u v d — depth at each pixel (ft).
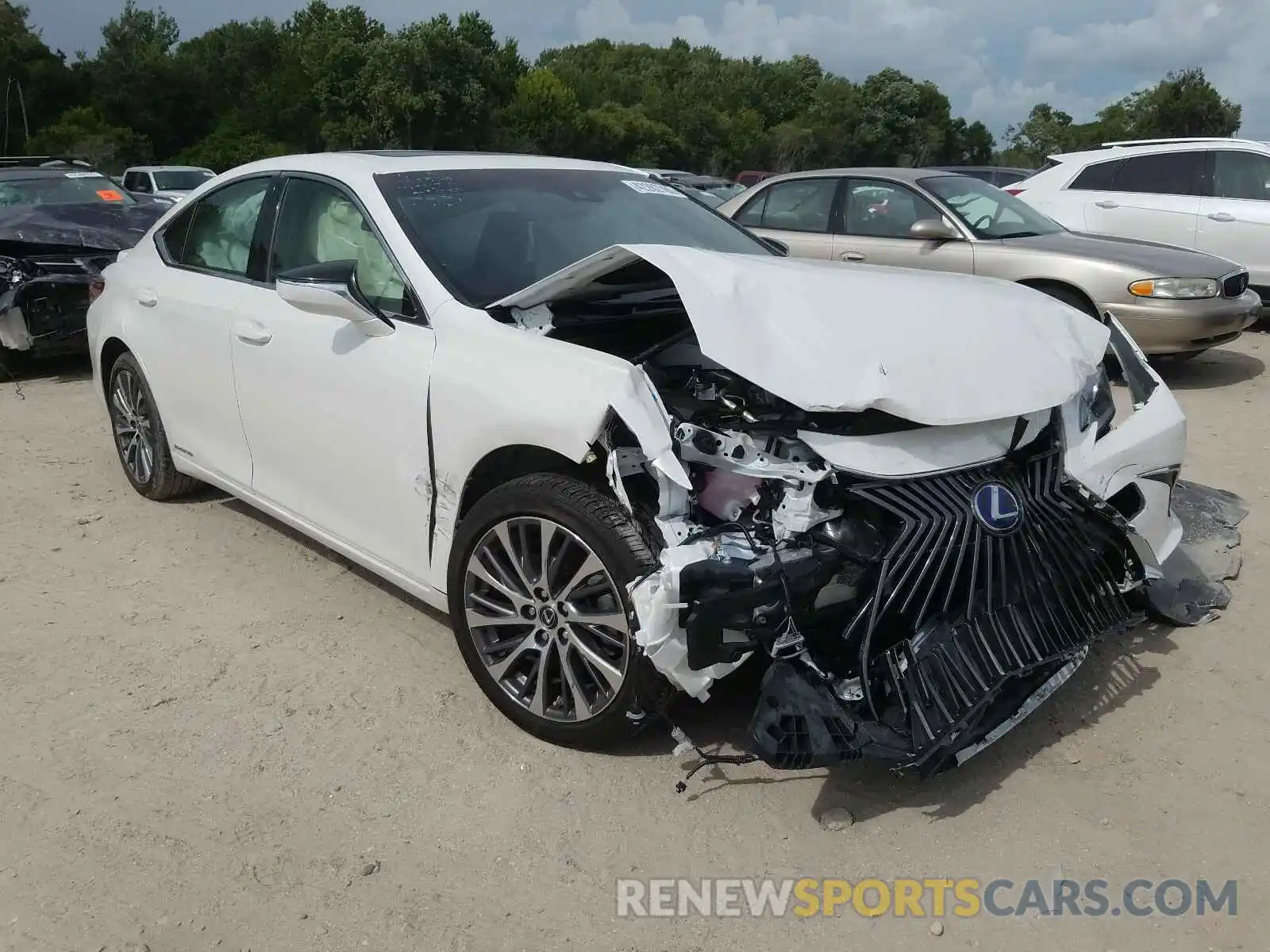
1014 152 291.58
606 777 9.36
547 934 7.62
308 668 11.30
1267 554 13.85
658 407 8.50
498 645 10.03
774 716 7.99
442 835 8.64
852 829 8.66
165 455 15.51
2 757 9.73
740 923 7.72
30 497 16.66
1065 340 9.97
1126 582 10.23
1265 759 9.47
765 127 275.18
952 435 8.91
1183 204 29.94
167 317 14.28
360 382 10.91
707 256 9.70
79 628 12.21
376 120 164.14
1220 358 27.71
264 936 7.60
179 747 9.88
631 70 297.74
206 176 76.23
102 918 7.77
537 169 13.17
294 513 12.67
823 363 8.59
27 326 24.17
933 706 8.29
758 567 8.00
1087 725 10.08
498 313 10.18
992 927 7.65
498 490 9.48
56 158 30.99
